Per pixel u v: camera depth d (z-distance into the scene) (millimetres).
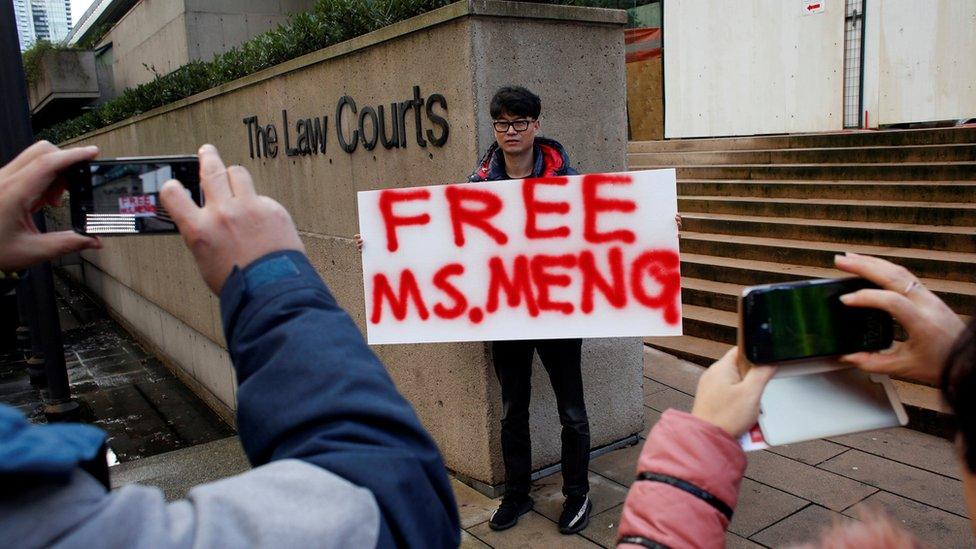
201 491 761
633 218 3178
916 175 7023
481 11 3539
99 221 1144
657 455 1002
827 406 1005
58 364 6949
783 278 6215
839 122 9656
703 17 10875
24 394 8758
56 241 970
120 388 9234
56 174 984
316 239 5258
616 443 4281
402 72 4066
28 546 632
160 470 4875
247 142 6348
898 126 9133
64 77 15023
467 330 3396
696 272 6867
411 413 910
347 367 878
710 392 1017
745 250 6859
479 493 3936
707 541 947
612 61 4090
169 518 713
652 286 3191
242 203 951
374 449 838
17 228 949
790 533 3295
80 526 653
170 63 11711
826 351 993
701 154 9266
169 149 8422
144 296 10797
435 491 912
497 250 3328
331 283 5156
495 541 3424
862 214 6691
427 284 3422
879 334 998
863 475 3764
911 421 4238
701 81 11078
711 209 8000
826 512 3449
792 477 3785
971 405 888
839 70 9555
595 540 3375
